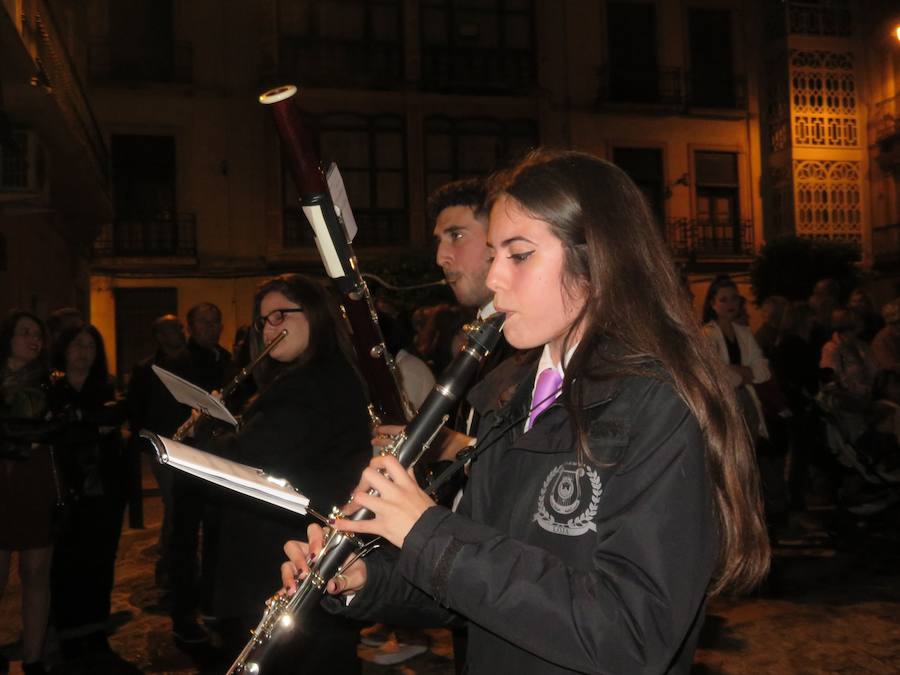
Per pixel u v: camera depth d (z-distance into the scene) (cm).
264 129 1908
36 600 408
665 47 2092
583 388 136
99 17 1848
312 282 282
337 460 266
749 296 2108
